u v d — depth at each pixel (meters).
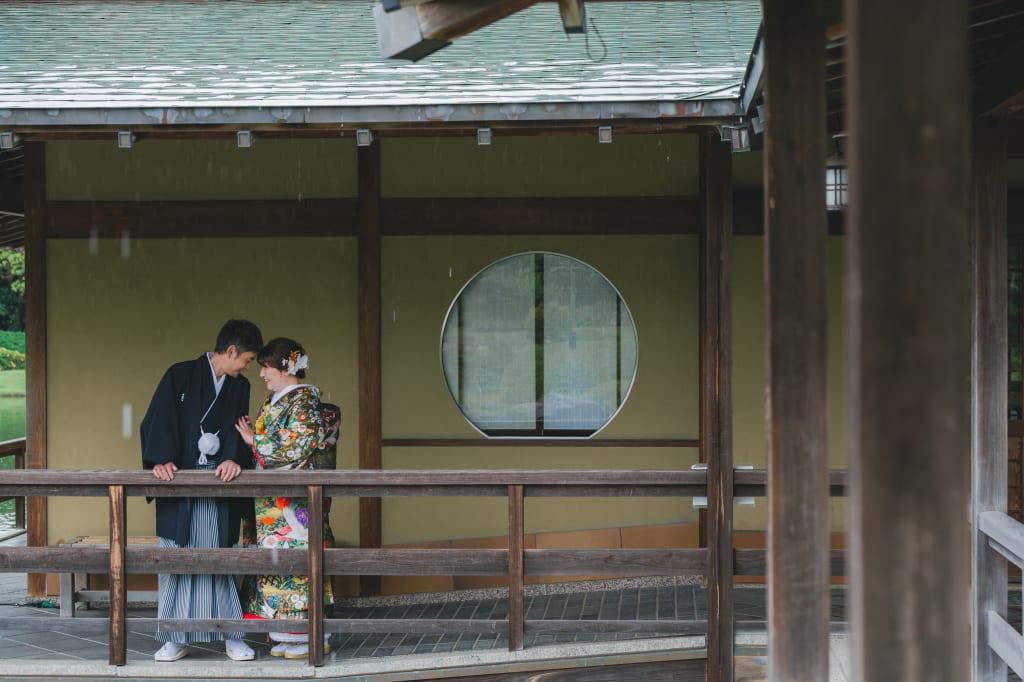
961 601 2.02
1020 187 7.74
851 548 2.10
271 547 6.02
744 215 7.74
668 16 8.38
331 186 7.70
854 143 2.01
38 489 5.92
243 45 7.68
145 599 7.45
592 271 7.77
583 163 7.71
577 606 7.18
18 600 7.63
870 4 1.99
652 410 7.76
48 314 7.74
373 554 5.92
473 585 7.62
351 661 5.94
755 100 5.07
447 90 5.79
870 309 2.02
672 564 5.95
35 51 7.46
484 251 7.73
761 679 5.90
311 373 7.73
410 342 7.75
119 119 5.49
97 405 7.74
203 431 6.05
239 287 7.73
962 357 2.02
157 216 7.70
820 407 3.51
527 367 7.80
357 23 8.55
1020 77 4.69
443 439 7.72
